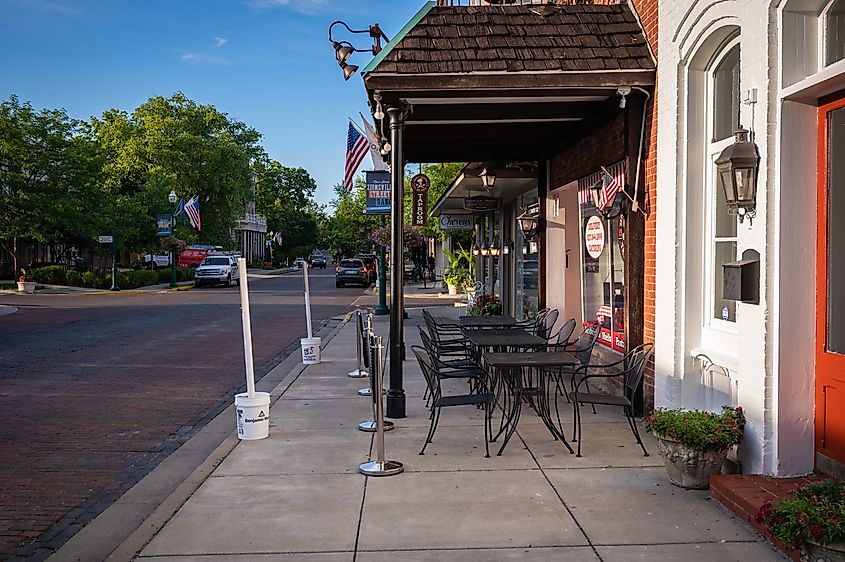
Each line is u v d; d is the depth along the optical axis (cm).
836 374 558
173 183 5709
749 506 527
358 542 512
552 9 898
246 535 527
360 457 721
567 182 1208
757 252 595
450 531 529
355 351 1516
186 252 6312
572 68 816
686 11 718
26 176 4034
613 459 700
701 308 750
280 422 878
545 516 554
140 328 2064
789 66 574
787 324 580
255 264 9050
